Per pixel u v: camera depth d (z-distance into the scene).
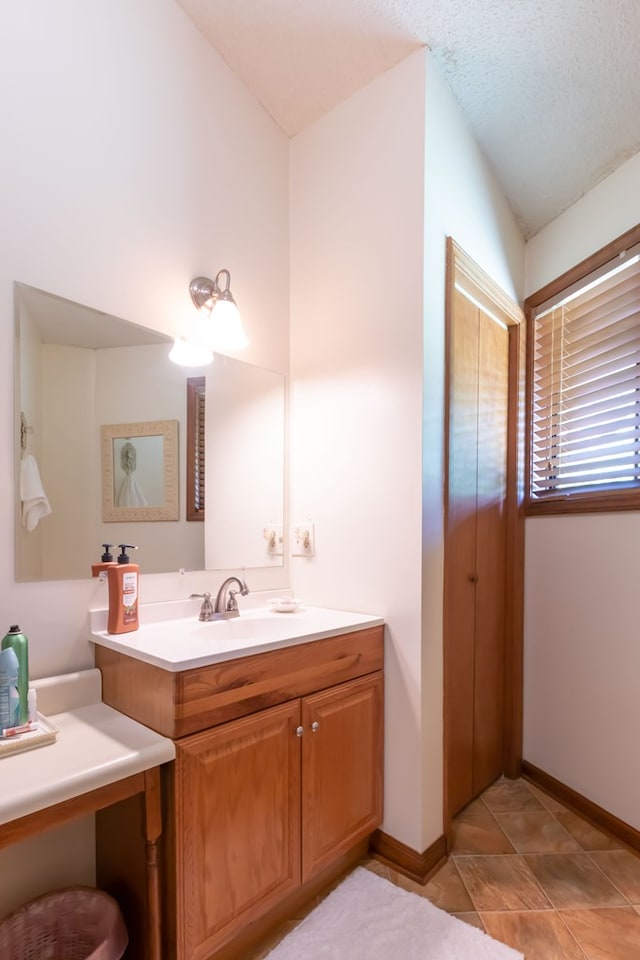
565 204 2.20
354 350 1.81
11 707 1.06
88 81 1.38
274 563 1.91
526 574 2.32
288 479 1.99
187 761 1.09
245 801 1.21
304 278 2.00
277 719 1.29
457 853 1.69
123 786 1.00
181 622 1.54
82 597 1.35
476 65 1.69
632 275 1.85
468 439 2.00
